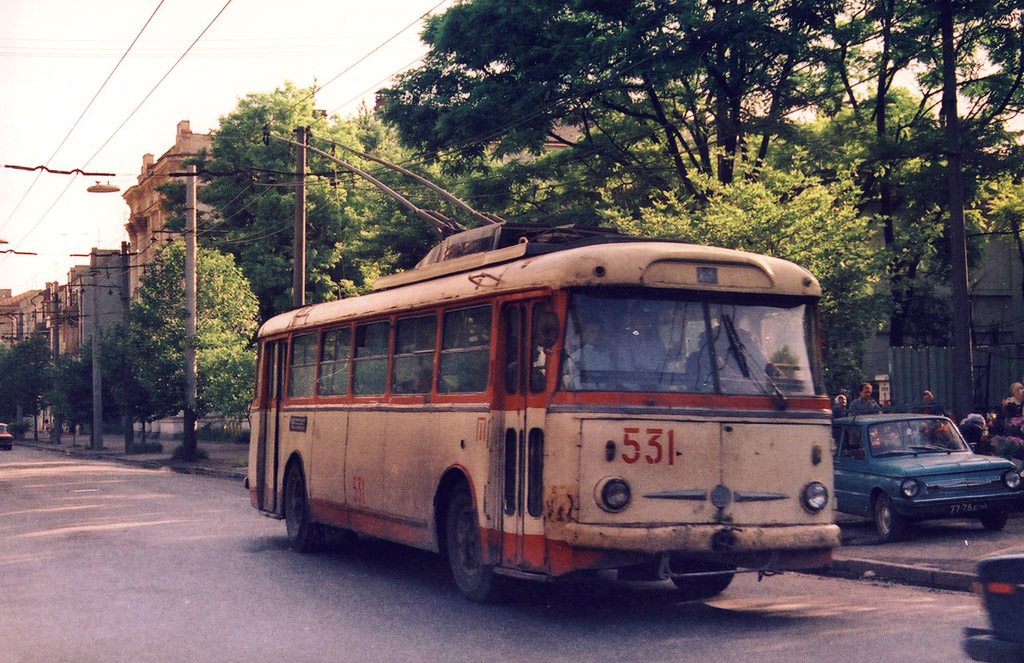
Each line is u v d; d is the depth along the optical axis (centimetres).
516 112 3088
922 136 2798
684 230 2133
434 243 3891
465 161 3366
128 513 2120
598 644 877
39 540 1656
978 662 582
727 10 2817
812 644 866
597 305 955
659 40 2825
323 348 1478
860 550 1419
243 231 5009
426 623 977
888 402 2425
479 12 3152
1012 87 3067
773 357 997
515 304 1021
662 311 970
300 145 2406
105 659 838
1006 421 1880
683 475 937
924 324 3778
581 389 930
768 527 955
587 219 3269
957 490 1517
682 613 1023
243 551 1527
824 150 2895
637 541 906
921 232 2833
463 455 1076
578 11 3005
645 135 3253
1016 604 568
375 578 1273
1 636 928
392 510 1229
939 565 1247
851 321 2098
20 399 8012
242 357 3991
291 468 1561
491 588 1058
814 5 2825
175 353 4206
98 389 6062
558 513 921
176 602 1097
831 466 998
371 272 5069
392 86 3428
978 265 3728
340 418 1391
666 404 942
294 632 938
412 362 1209
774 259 1023
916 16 2997
